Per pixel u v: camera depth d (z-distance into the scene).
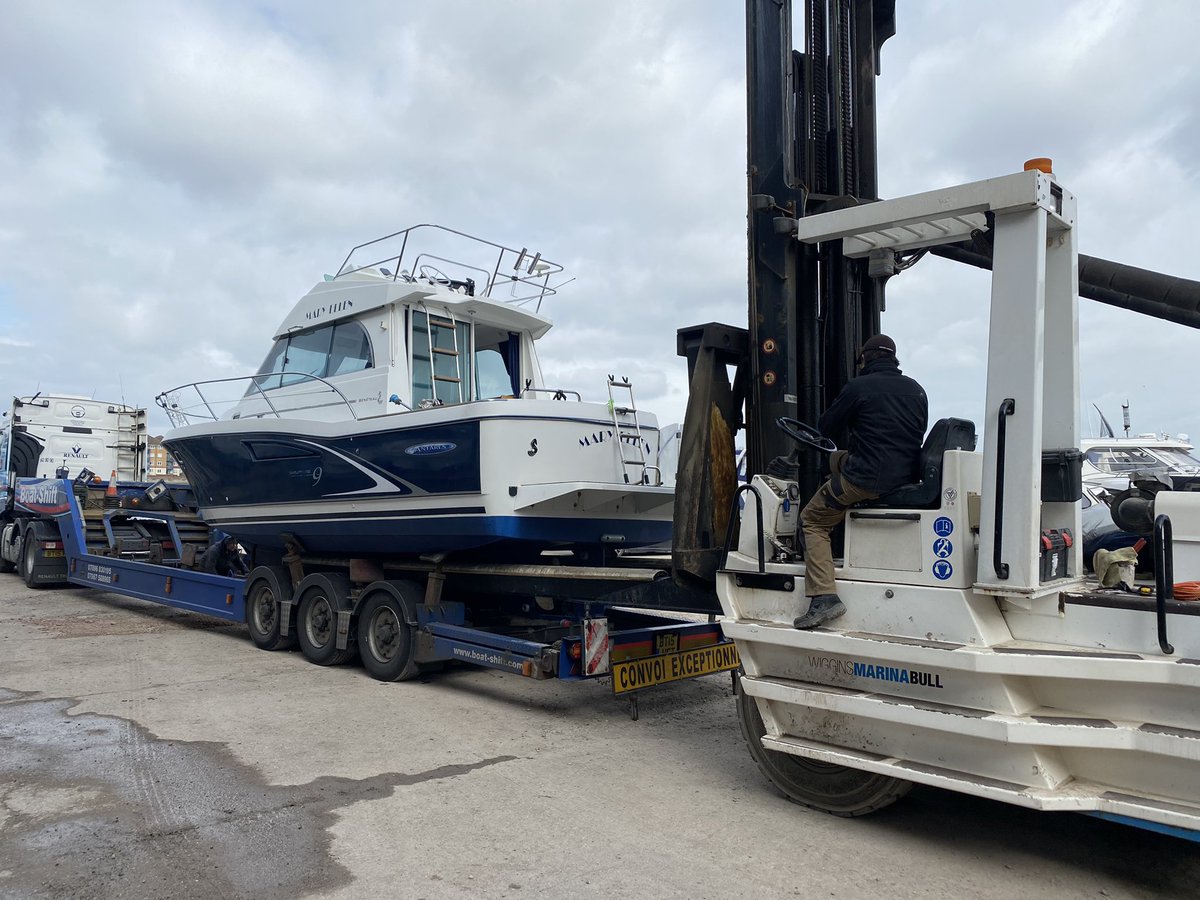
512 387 8.55
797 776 4.45
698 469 5.04
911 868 3.75
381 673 7.20
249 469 8.23
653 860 3.79
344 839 3.96
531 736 5.70
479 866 3.71
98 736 5.48
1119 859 3.87
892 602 3.94
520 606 7.59
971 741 3.67
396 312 7.54
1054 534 3.87
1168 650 3.30
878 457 3.95
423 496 6.65
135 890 3.45
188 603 9.61
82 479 13.62
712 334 5.05
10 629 9.65
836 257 4.95
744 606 4.56
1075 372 3.94
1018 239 3.66
